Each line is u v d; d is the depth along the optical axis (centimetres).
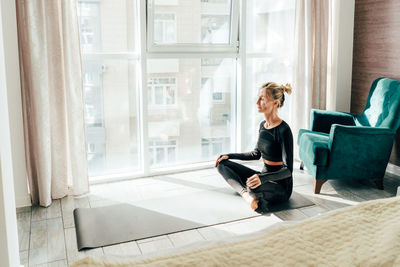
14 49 294
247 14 416
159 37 384
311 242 117
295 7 400
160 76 396
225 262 107
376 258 107
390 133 329
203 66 409
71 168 329
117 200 326
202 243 125
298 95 413
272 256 110
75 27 314
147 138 380
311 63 407
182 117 414
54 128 319
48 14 303
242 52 407
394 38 373
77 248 249
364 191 341
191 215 295
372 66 405
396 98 337
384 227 123
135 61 379
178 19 386
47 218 294
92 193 343
